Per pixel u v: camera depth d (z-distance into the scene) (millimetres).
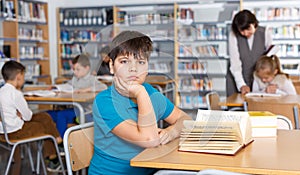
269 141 1812
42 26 7242
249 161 1456
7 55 6316
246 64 4152
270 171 1349
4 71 3766
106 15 7277
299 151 1614
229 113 1750
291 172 1334
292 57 6547
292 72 6535
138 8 7309
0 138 3398
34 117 3770
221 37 6832
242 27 3988
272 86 3816
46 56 7273
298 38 6500
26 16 6668
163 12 7137
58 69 7527
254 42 4137
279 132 2031
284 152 1598
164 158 1490
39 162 3975
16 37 6414
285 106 2963
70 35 7516
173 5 7031
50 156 3943
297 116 2934
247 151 1613
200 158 1492
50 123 3799
